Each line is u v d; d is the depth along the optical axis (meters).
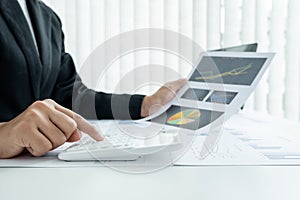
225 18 2.03
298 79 2.01
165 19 2.05
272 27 2.02
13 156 0.55
